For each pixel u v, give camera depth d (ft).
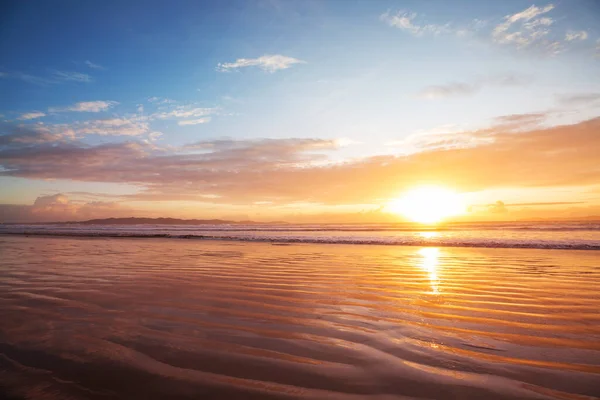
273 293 19.26
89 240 72.02
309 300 17.57
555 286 20.70
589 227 116.88
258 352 10.62
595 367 9.43
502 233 88.53
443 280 22.84
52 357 10.36
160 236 85.15
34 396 8.10
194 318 14.47
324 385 8.41
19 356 10.46
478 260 33.50
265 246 53.47
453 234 87.15
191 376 9.04
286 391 8.14
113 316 14.80
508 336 12.01
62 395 8.15
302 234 94.38
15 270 28.40
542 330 12.65
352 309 15.78
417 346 11.02
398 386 8.33
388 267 28.99
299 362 9.81
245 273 26.12
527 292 19.11
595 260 32.68
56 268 29.35
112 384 8.66
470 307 16.02
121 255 40.14
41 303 17.16
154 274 25.93
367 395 7.91
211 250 46.55
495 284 21.43
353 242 59.88
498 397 7.81
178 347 11.12
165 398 7.97
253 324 13.57
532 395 7.91
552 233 84.23
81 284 22.13
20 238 82.23
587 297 17.87
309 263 31.89
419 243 55.62
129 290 20.20
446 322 13.67
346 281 22.68
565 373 9.06
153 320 14.19
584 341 11.48
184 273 26.32
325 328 12.98
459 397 7.81
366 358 10.04
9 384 8.69
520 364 9.62
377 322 13.71
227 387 8.39
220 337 12.07
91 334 12.48
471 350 10.68
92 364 9.85
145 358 10.25
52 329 13.05
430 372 9.09
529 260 33.22
